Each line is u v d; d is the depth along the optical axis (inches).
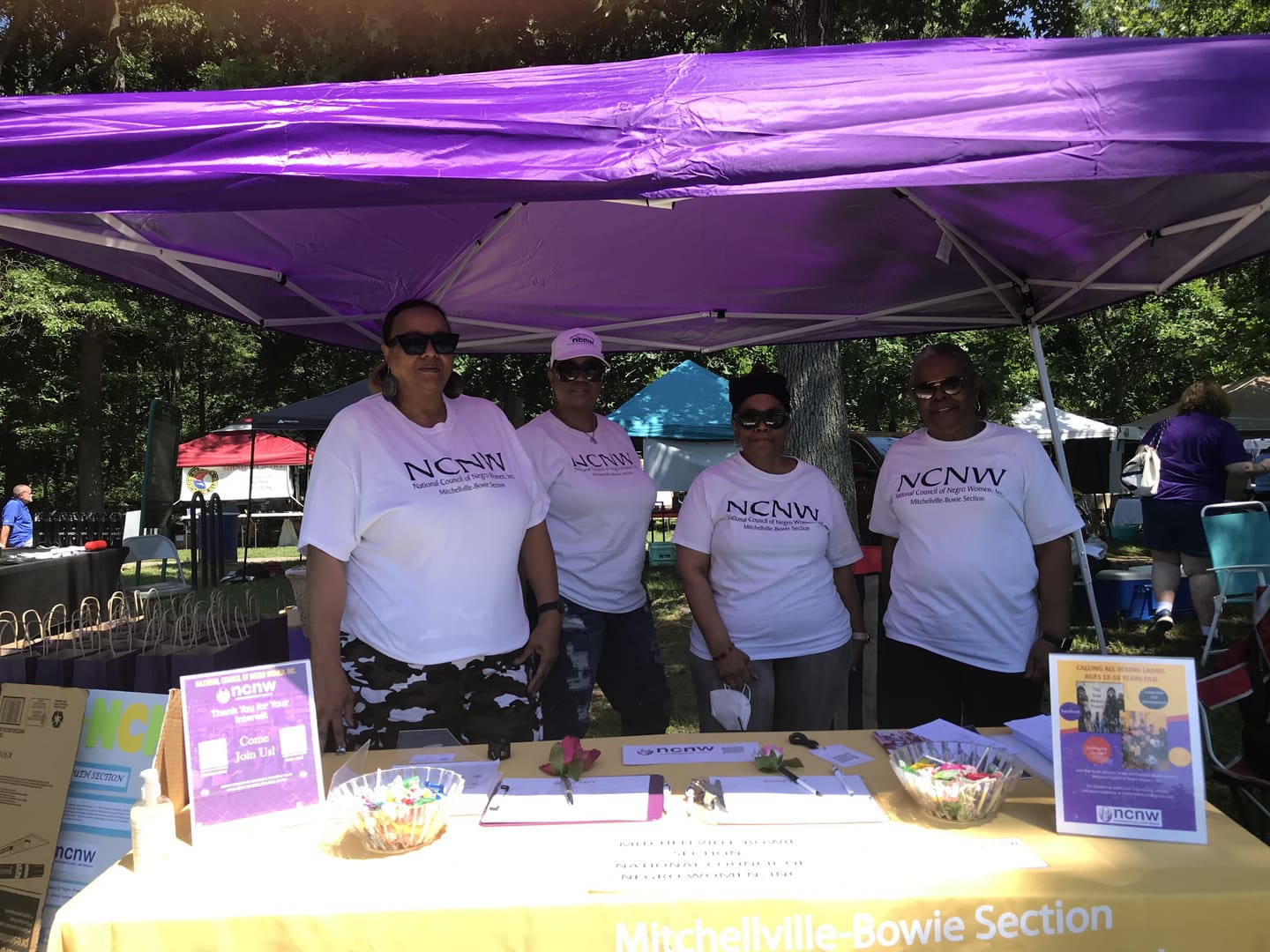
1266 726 97.3
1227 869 48.8
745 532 102.6
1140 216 107.0
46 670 96.0
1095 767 54.7
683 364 473.4
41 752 71.8
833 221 120.9
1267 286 405.7
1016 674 94.8
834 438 214.1
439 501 81.2
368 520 80.6
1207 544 206.1
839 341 180.2
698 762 67.7
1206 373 697.0
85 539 399.2
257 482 750.5
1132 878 47.8
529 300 150.2
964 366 96.5
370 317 150.3
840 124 62.7
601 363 118.7
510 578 87.5
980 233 122.6
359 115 63.6
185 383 1036.5
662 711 123.2
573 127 63.4
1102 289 132.4
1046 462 96.2
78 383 741.3
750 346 181.5
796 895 45.8
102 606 248.2
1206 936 45.8
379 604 82.1
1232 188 94.7
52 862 69.8
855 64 69.9
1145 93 61.6
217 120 63.2
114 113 63.9
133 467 981.8
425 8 216.8
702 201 114.3
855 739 73.0
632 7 220.2
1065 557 96.0
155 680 98.7
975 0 265.9
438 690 81.5
